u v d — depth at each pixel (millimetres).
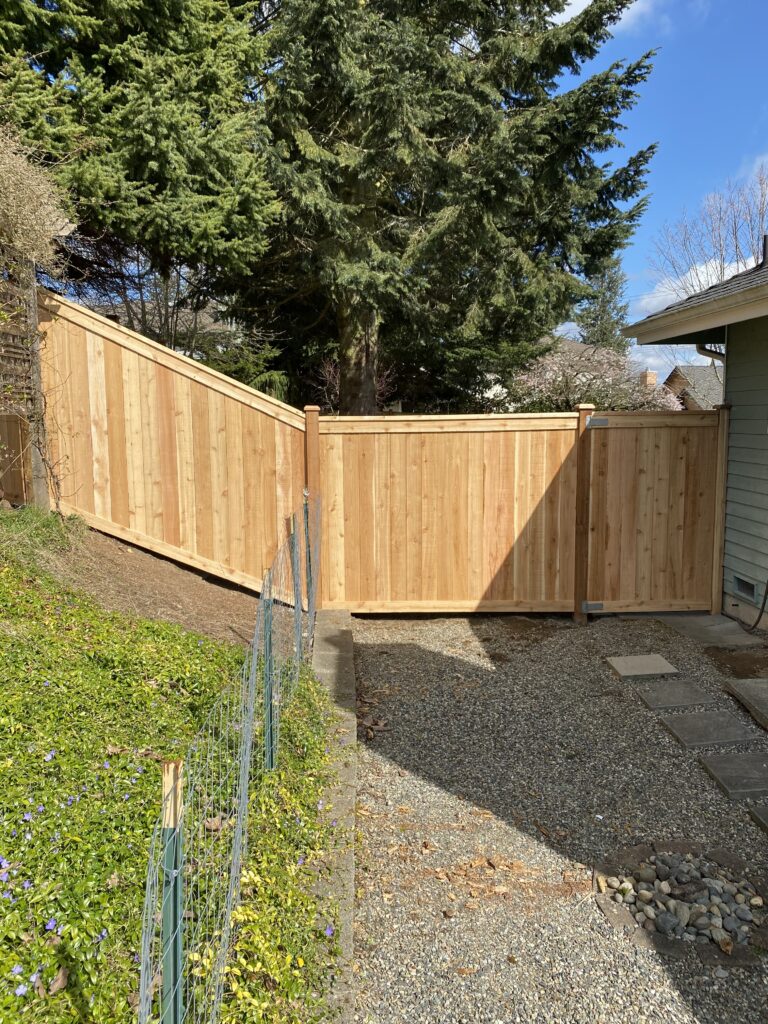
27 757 2590
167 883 1405
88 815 2363
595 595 6582
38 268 6043
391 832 3250
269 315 12141
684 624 6277
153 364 5969
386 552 6668
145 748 2891
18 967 1773
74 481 5930
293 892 2396
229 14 8734
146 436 6027
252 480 6246
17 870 2080
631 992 2324
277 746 3279
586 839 3205
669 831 3260
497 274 10664
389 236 11258
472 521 6617
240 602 5887
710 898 2766
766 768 3754
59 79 6699
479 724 4410
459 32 11125
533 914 2709
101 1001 1779
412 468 6562
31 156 6223
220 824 2350
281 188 9492
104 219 7211
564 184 10719
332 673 4980
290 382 13320
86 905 2006
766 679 4785
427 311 11344
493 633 6285
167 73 7539
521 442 6516
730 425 6410
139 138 7086
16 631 3504
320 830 2939
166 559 6188
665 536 6551
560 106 9836
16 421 5496
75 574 4746
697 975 2395
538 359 16203
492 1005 2271
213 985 1797
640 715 4469
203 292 11375
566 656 5590
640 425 6426
